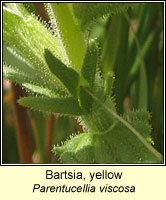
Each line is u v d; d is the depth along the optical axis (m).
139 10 0.15
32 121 0.15
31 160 0.14
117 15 0.14
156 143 0.14
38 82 0.09
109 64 0.15
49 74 0.09
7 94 0.17
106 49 0.15
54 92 0.09
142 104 0.14
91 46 0.09
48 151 0.15
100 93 0.09
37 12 0.13
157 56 0.15
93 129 0.09
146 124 0.09
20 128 0.14
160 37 0.15
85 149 0.09
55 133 0.17
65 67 0.08
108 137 0.09
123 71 0.15
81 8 0.09
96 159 0.09
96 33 0.15
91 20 0.09
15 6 0.10
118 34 0.14
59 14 0.09
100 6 0.09
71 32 0.09
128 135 0.09
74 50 0.09
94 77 0.09
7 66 0.10
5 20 0.10
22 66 0.10
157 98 0.15
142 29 0.15
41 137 0.15
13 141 0.17
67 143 0.09
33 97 0.09
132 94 0.16
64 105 0.09
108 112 0.09
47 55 0.08
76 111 0.09
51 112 0.09
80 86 0.09
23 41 0.10
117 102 0.15
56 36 0.10
